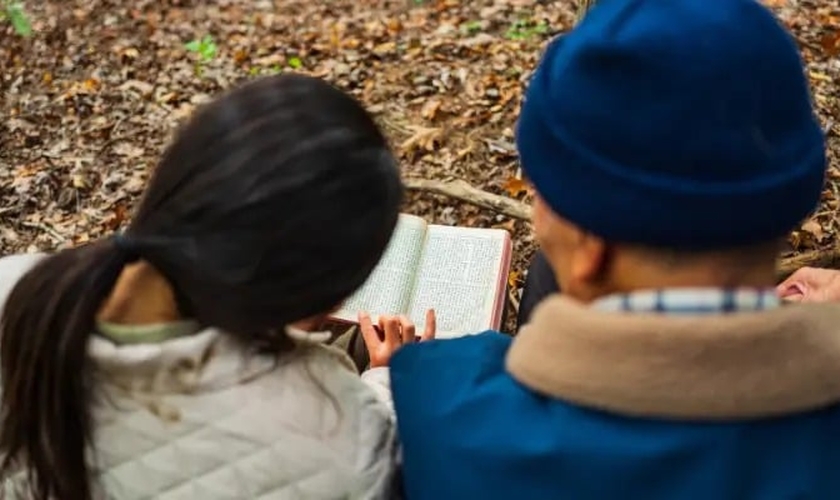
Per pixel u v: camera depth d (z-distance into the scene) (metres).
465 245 2.16
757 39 0.85
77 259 1.02
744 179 0.84
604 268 0.93
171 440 1.11
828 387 0.90
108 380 1.08
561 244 0.98
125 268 1.04
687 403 0.88
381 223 1.03
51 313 1.00
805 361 0.88
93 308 1.00
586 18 0.96
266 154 0.96
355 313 2.05
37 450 1.11
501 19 4.81
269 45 5.10
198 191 0.96
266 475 1.12
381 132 1.07
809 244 2.77
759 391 0.87
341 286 1.03
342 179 0.97
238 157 0.96
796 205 0.87
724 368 0.87
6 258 1.23
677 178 0.85
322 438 1.14
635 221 0.86
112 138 4.32
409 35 4.83
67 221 3.72
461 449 1.02
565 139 0.89
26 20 5.41
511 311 2.71
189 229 0.97
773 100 0.86
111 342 1.04
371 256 1.04
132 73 4.95
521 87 4.00
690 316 0.88
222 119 0.98
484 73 4.18
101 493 1.17
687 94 0.83
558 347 0.93
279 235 0.96
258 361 1.10
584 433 0.93
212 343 1.06
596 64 0.87
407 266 2.10
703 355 0.86
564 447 0.94
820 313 0.92
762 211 0.85
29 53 5.27
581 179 0.89
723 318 0.87
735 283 0.90
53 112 4.58
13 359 1.04
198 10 5.58
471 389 1.05
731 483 0.90
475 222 3.08
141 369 1.05
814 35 4.05
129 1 5.72
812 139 0.89
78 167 4.05
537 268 1.87
